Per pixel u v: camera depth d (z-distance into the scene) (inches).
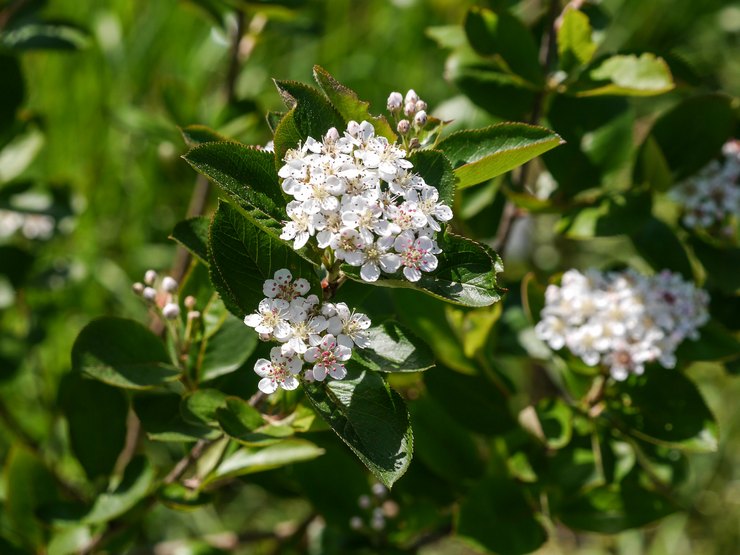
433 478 23.3
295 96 17.2
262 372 16.8
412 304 21.8
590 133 21.9
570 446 22.1
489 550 21.5
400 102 17.7
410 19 40.8
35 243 30.3
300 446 19.3
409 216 16.5
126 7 38.9
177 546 24.3
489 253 16.6
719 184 22.4
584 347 20.8
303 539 24.5
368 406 16.9
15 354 27.8
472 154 17.4
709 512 35.7
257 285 17.2
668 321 20.8
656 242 22.4
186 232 18.7
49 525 20.4
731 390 36.9
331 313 16.9
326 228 16.5
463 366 22.1
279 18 24.7
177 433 19.1
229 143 16.8
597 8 22.7
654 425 21.3
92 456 21.3
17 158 28.1
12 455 21.9
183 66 38.8
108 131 37.2
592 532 22.0
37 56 37.4
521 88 21.8
